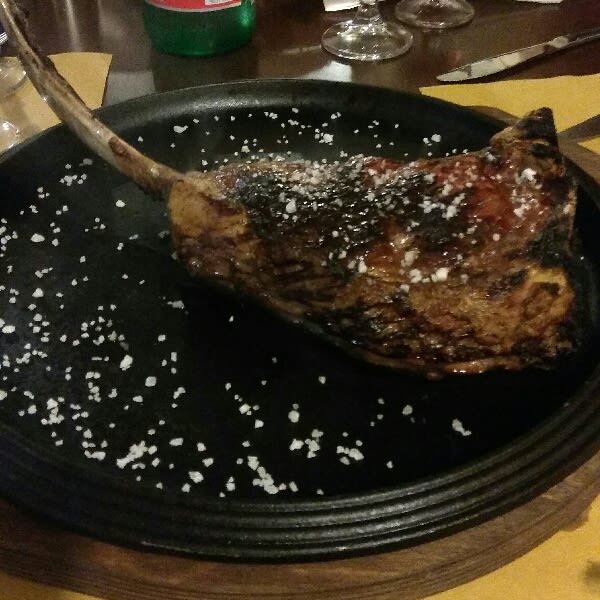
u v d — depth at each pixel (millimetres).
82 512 222
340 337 284
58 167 385
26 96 458
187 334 299
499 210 260
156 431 261
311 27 567
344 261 261
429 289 256
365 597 224
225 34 521
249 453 254
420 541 219
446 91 453
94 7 611
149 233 351
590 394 250
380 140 400
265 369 284
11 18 341
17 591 229
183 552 215
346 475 246
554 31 546
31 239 344
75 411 268
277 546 215
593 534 241
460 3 580
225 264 294
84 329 301
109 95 483
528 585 230
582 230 329
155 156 394
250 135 407
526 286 255
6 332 299
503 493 226
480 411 266
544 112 286
